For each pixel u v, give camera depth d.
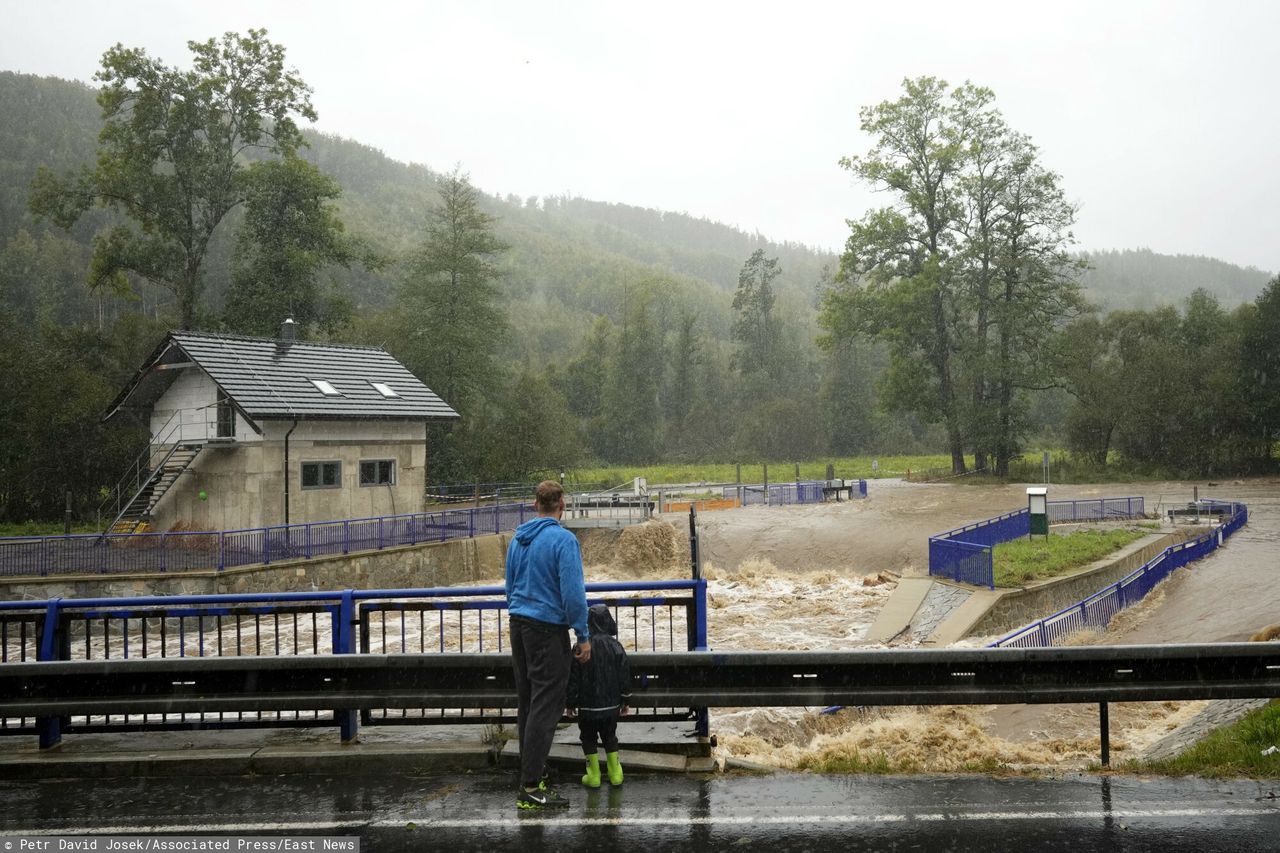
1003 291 57.97
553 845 5.12
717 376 123.38
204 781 6.33
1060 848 5.04
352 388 31.73
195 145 47.88
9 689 6.55
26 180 117.25
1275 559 24.94
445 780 6.29
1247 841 5.12
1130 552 26.30
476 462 52.81
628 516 35.97
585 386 101.12
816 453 103.31
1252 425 57.59
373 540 27.09
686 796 5.94
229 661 6.52
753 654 6.32
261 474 28.22
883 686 6.39
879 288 58.91
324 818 5.57
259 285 48.06
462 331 55.03
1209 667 6.50
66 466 41.62
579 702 5.98
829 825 5.41
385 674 6.52
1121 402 60.97
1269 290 58.31
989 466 62.78
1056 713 13.18
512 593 5.90
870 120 57.91
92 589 21.53
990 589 21.09
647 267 191.38
